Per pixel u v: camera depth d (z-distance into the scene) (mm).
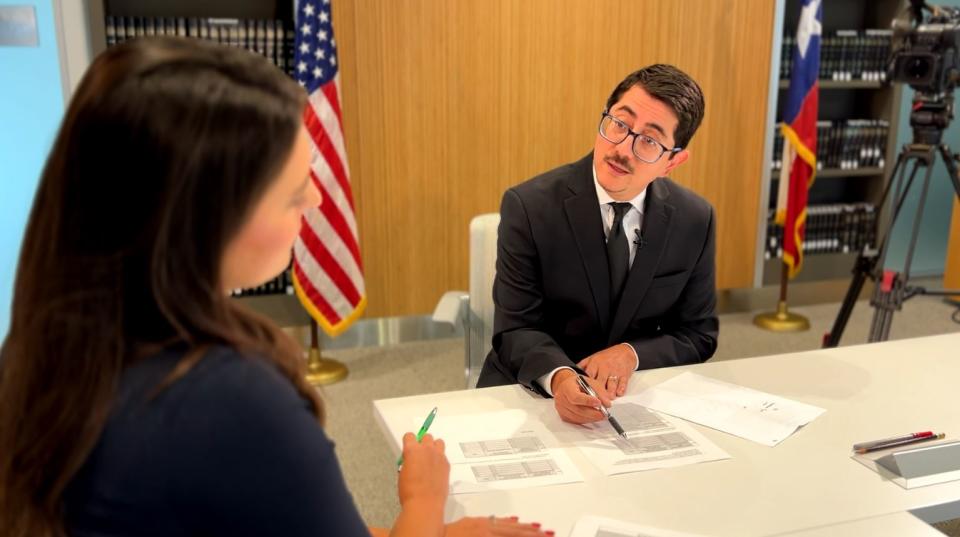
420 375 3346
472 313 1962
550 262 1684
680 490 1096
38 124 3027
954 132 4605
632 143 1525
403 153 3439
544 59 3516
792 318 4043
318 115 2988
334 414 2951
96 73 616
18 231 3100
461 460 1175
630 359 1562
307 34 2955
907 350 1698
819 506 1059
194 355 620
